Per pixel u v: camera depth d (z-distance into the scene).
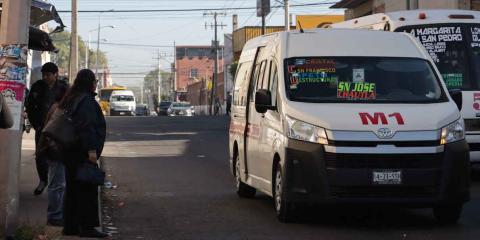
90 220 9.88
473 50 15.37
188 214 11.84
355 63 11.40
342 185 10.16
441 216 10.92
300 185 10.38
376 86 11.16
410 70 11.41
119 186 14.91
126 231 10.62
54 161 10.02
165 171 17.45
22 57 9.24
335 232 10.42
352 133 10.23
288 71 11.28
